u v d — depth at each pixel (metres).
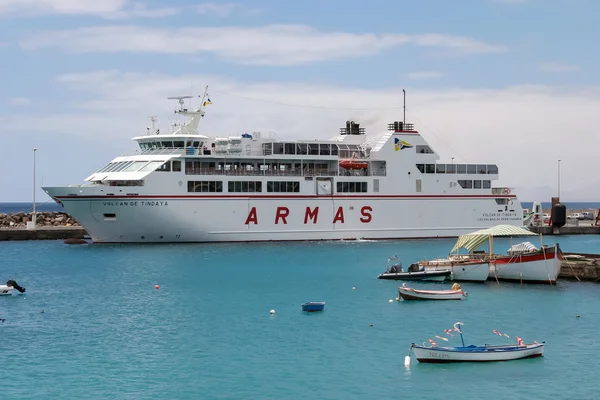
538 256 75.44
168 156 109.31
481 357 47.56
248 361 47.97
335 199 119.00
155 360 48.19
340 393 42.03
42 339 53.34
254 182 113.94
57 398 41.19
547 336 54.00
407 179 123.56
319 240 118.44
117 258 95.88
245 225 113.62
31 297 69.06
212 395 41.78
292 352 50.00
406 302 66.94
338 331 55.81
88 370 46.06
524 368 46.44
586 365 46.97
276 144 117.19
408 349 50.66
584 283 77.06
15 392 42.09
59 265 90.25
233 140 114.69
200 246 108.62
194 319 59.78
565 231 156.38
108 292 71.62
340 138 126.56
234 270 86.12
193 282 77.50
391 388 42.78
